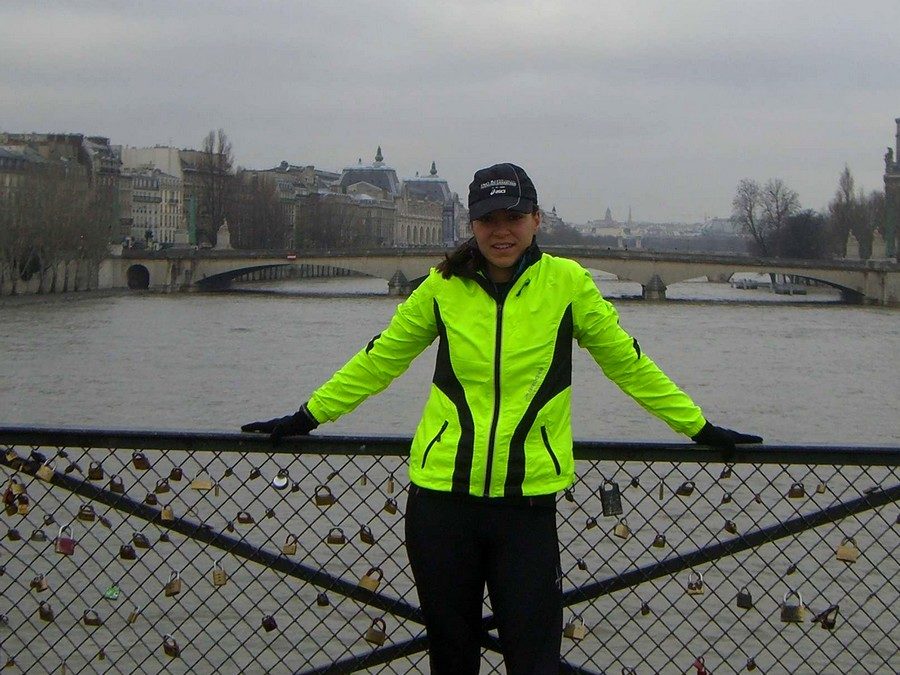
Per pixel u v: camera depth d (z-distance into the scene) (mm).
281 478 8141
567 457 7031
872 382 61781
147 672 13867
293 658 14703
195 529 8086
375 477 20578
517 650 6844
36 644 13570
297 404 52750
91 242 144875
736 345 81625
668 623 16547
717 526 18125
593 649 15883
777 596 17062
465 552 6980
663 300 139125
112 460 20906
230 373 63062
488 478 6871
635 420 45344
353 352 75000
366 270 146375
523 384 6953
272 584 16703
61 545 8195
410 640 8219
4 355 70188
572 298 7090
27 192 138875
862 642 15719
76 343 78312
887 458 7582
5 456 7852
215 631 15312
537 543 6938
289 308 119125
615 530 8836
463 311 7062
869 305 137125
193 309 115938
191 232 189625
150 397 54062
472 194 7086
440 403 7059
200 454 21953
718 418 50031
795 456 7555
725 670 15305
